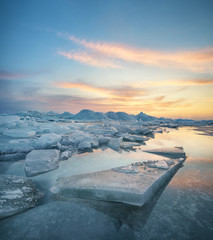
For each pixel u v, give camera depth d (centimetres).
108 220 158
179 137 794
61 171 298
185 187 235
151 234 142
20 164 332
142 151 465
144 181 221
